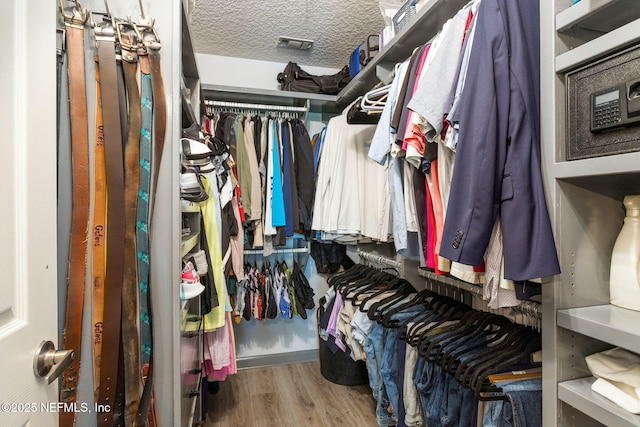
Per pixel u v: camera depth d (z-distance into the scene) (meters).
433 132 0.91
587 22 0.71
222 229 1.62
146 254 0.80
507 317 1.25
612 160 0.59
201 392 1.67
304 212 2.21
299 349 2.67
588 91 0.65
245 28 2.10
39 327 0.58
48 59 0.61
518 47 0.73
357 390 2.17
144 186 0.80
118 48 0.78
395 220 1.23
